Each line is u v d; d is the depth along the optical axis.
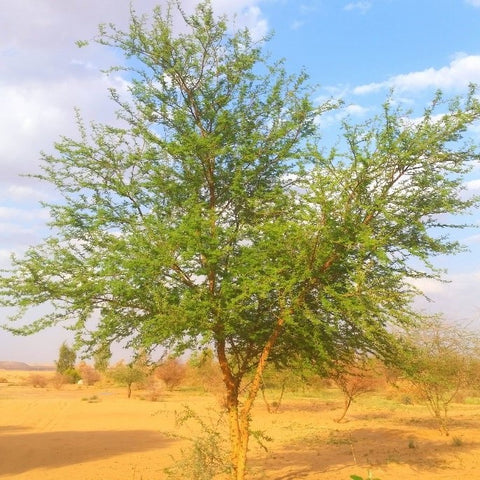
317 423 24.88
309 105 11.38
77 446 18.11
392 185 10.53
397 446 17.36
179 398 42.12
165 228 10.39
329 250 9.99
